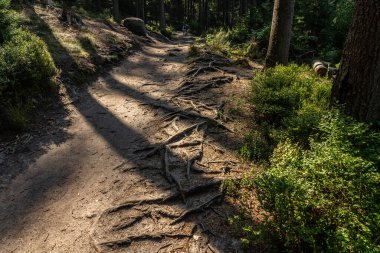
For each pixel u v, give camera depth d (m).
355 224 3.41
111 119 8.15
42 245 4.26
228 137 7.00
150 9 48.78
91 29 16.20
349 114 5.75
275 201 3.75
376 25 5.13
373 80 5.39
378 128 5.54
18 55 8.38
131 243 4.17
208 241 4.17
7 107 7.46
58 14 16.16
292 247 3.64
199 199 4.98
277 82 8.03
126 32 20.05
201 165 5.86
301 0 15.27
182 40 30.59
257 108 7.36
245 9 30.59
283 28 10.25
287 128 6.33
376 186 3.93
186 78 10.98
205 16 45.94
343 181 3.82
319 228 3.46
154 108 8.66
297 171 4.24
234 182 5.27
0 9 10.26
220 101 8.88
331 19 14.75
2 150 6.53
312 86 8.24
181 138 6.87
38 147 6.79
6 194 5.35
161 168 5.82
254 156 6.09
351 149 4.61
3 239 4.41
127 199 5.02
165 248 4.09
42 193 5.35
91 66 11.38
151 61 14.53
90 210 4.85
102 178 5.68
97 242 4.19
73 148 6.79
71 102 8.93
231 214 4.64
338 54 13.68
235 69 12.36
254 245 4.01
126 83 10.99
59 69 9.98
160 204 4.89
